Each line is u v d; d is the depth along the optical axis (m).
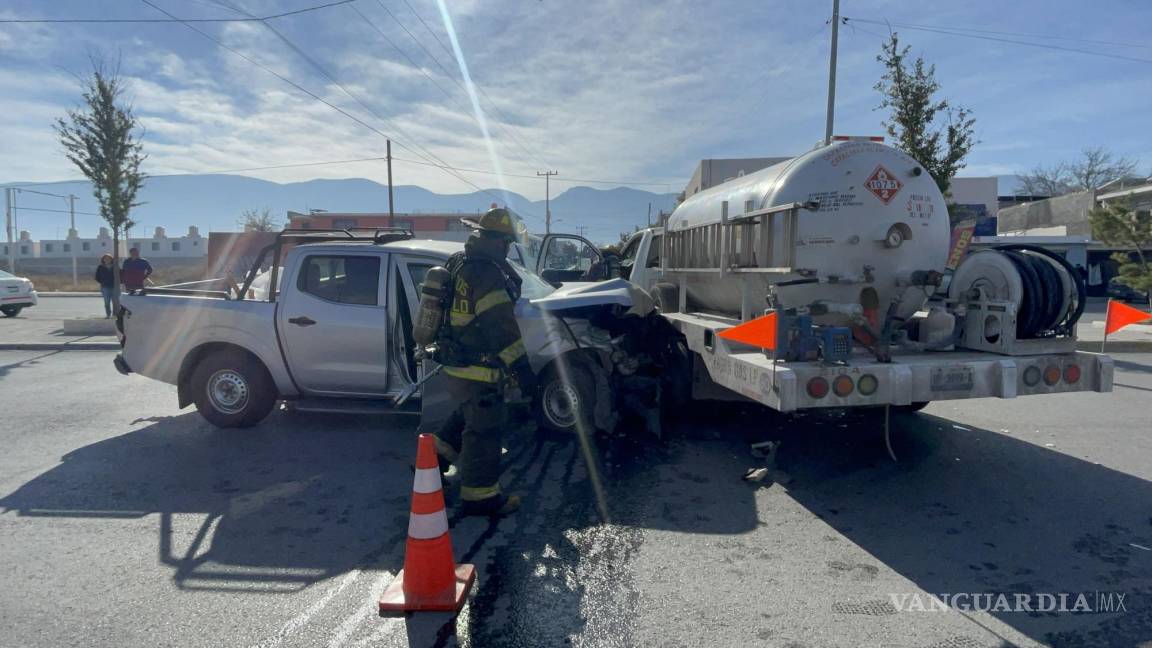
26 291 20.30
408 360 6.39
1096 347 12.83
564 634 3.25
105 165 15.26
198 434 6.72
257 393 6.63
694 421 7.26
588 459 5.96
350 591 3.67
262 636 3.23
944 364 4.83
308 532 4.44
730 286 6.49
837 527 4.53
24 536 4.38
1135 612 3.44
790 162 5.93
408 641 3.19
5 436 6.69
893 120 13.16
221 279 7.64
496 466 4.64
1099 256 28.70
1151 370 10.48
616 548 4.19
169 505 4.91
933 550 4.17
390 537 4.37
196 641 3.19
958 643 3.17
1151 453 6.12
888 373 4.71
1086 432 6.83
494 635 3.24
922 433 6.79
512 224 4.72
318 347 6.41
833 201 5.57
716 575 3.85
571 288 7.22
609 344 6.51
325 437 6.60
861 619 3.38
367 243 7.13
